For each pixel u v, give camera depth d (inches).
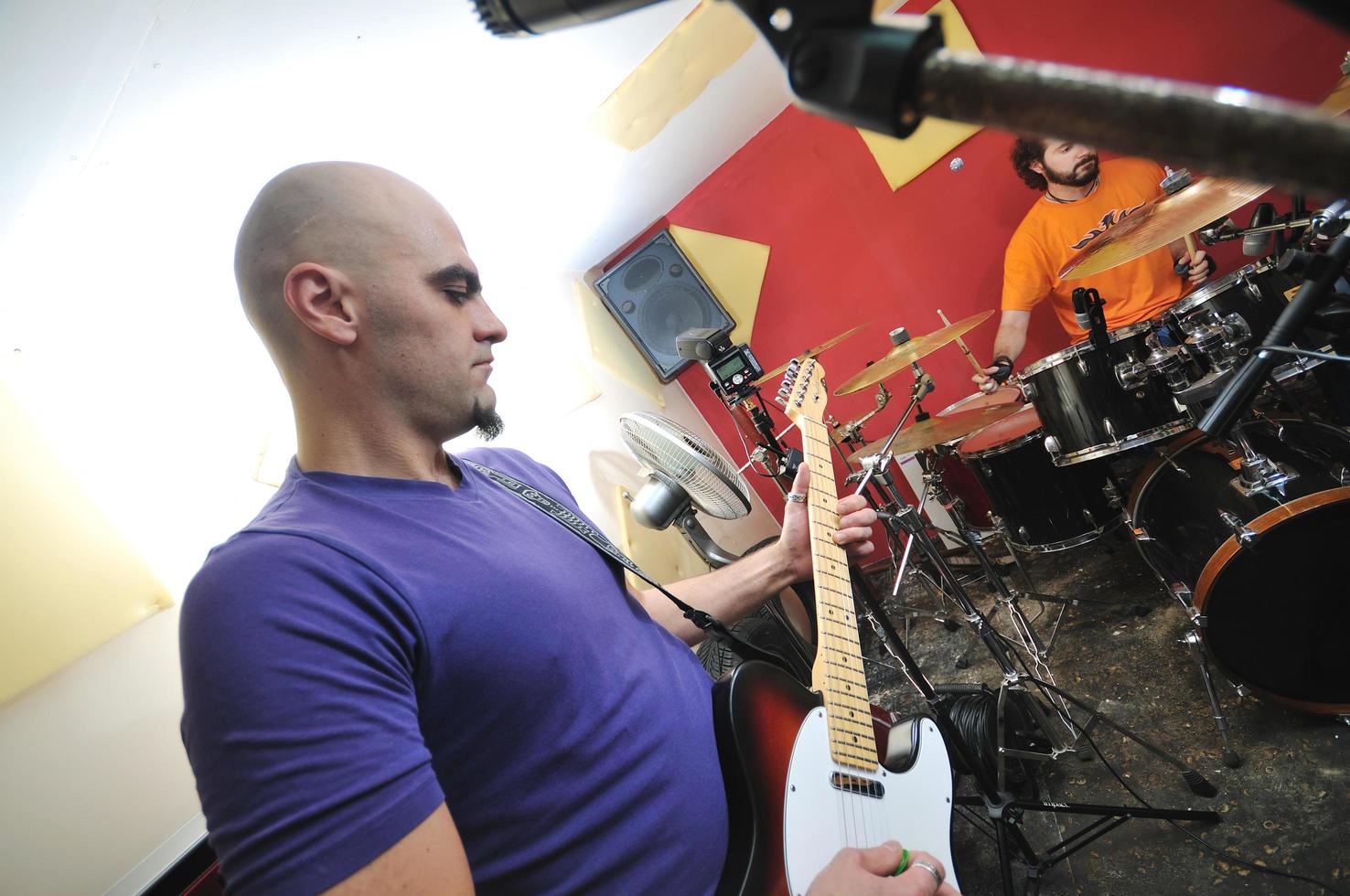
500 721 34.4
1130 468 151.9
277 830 26.8
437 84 91.4
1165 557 87.4
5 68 55.8
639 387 178.7
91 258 83.5
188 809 82.0
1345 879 69.3
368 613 31.6
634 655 40.4
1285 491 77.1
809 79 9.6
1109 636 117.2
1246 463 79.2
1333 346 90.1
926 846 47.5
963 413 129.1
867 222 171.9
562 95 108.1
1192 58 143.1
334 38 74.1
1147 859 80.0
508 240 146.0
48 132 64.3
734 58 126.1
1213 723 92.7
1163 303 147.6
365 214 38.4
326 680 28.8
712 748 40.8
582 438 154.0
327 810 27.2
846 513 56.8
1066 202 151.4
